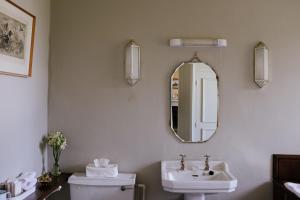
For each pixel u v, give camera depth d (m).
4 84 1.92
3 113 1.92
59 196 2.62
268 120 2.63
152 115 2.63
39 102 2.47
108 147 2.64
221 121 2.63
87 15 2.63
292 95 2.63
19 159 2.14
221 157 2.63
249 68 2.63
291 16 2.63
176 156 2.63
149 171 2.64
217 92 2.62
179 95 2.63
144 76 2.63
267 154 2.64
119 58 2.63
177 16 2.63
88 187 2.46
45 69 2.58
